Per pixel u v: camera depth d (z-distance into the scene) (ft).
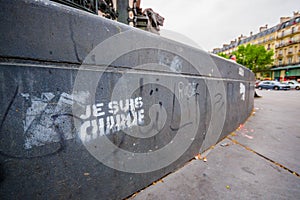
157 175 6.14
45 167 3.43
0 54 2.76
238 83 12.09
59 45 3.41
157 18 14.38
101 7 8.43
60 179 3.67
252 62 126.93
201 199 5.16
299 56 114.62
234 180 6.12
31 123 3.18
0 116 2.84
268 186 5.74
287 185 5.80
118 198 4.95
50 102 3.39
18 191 3.13
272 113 18.66
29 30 3.01
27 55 3.03
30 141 3.19
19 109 3.02
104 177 4.53
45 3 3.17
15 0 2.83
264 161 7.52
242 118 13.94
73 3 5.43
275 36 134.82
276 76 135.44
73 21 3.57
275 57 135.64
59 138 3.58
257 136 10.92
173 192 5.49
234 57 14.56
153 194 5.41
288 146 9.24
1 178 2.92
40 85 3.23
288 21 123.34
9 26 2.81
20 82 3.00
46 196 3.50
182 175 6.50
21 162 3.11
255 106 23.80
